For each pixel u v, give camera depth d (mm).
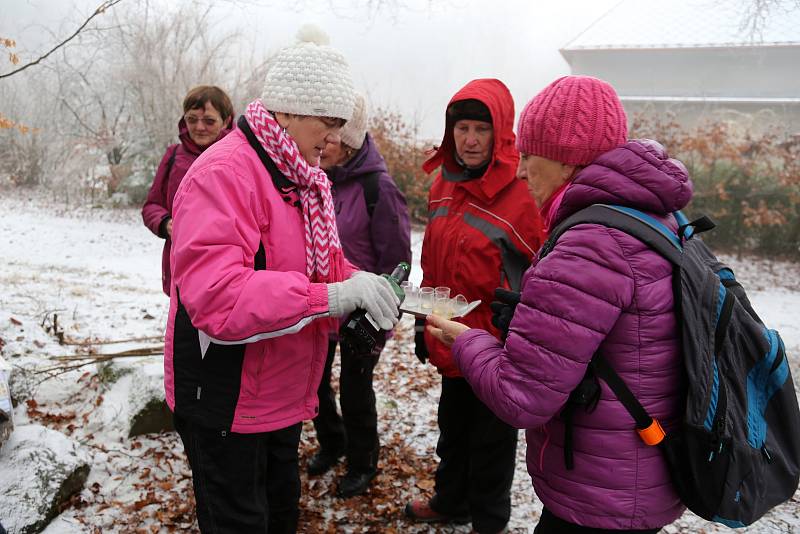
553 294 1489
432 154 2854
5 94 16938
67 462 2826
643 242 1495
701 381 1475
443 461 2814
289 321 1727
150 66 14328
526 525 2920
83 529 2643
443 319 1955
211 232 1673
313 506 3023
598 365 1528
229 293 1647
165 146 15008
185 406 1920
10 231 12359
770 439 1585
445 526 2920
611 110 1630
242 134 1847
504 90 2520
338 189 3004
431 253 2721
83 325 5371
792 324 7031
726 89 20969
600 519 1571
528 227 2480
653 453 1549
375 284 1862
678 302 1495
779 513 3041
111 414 3516
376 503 3068
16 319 4973
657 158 1546
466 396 2654
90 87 15320
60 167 15719
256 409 1925
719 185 10008
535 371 1514
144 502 2875
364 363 2943
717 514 1504
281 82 1810
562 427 1616
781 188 9844
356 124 2867
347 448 3117
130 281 8406
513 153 2566
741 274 9352
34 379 3812
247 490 1984
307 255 1946
